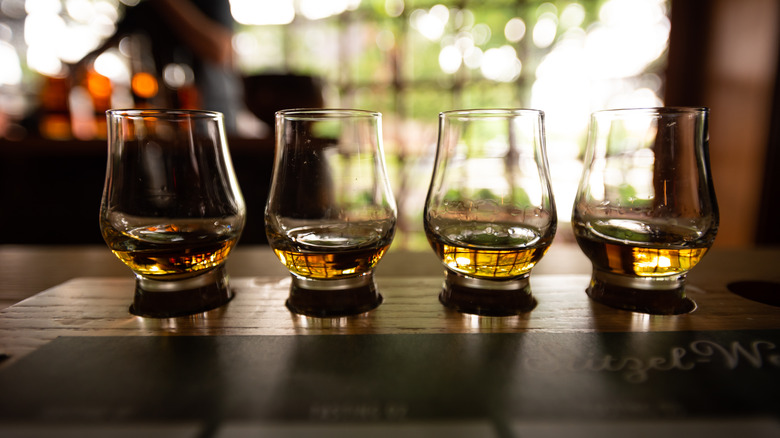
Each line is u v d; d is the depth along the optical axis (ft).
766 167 2.22
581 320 0.73
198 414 0.52
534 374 0.59
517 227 0.75
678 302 0.76
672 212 0.74
